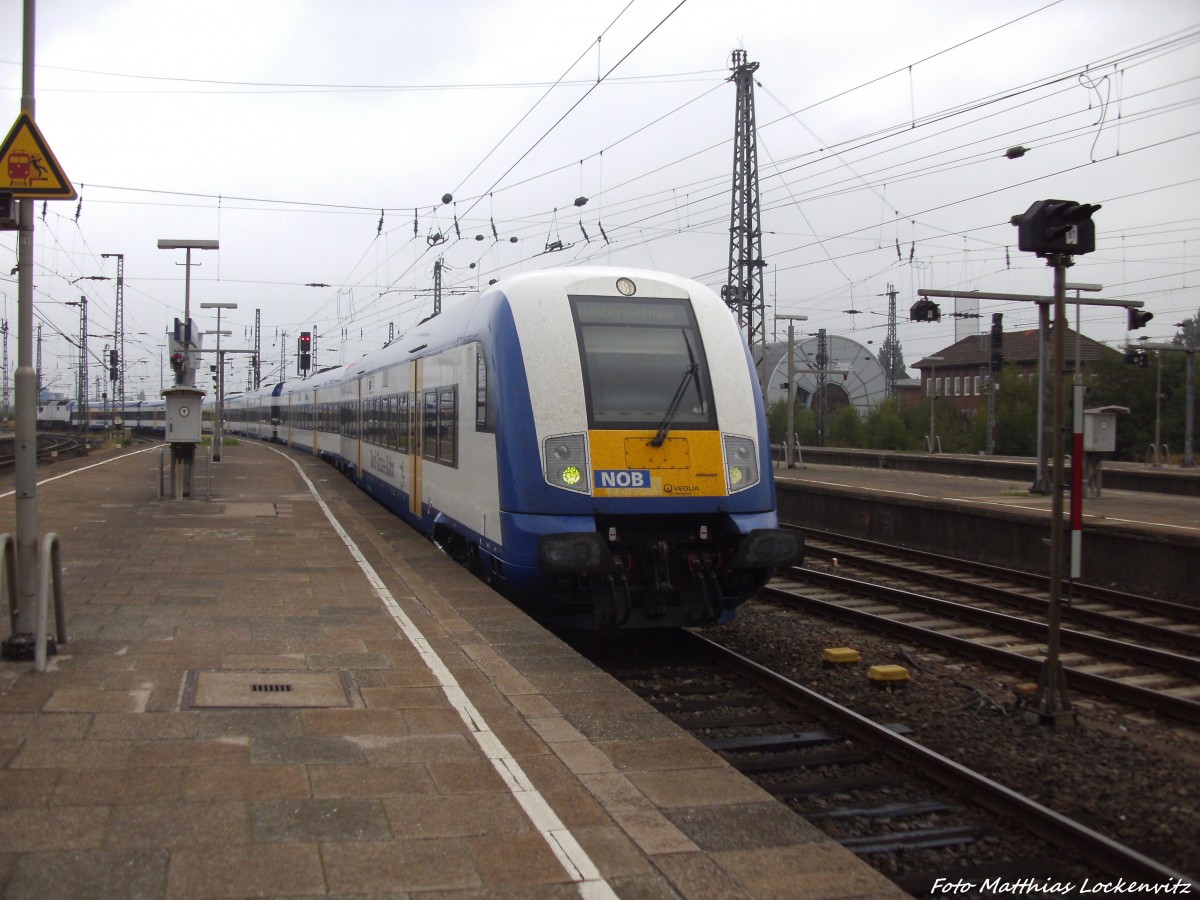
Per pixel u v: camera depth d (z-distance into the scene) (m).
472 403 10.48
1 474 24.94
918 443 54.00
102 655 7.00
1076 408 9.37
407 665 7.04
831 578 13.69
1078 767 6.45
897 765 6.47
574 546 8.40
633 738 5.68
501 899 3.78
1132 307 22.67
